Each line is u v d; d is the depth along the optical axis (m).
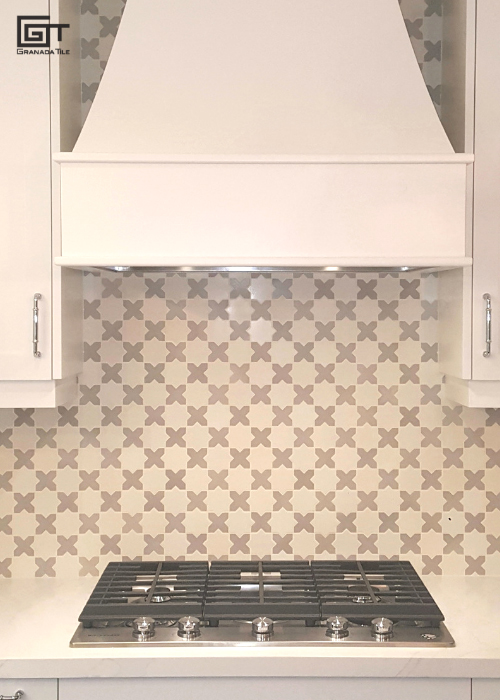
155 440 2.23
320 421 2.22
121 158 1.71
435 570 2.23
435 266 1.74
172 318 2.22
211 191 1.73
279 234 1.74
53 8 1.84
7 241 1.85
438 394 2.23
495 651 1.71
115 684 1.69
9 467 2.22
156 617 1.80
